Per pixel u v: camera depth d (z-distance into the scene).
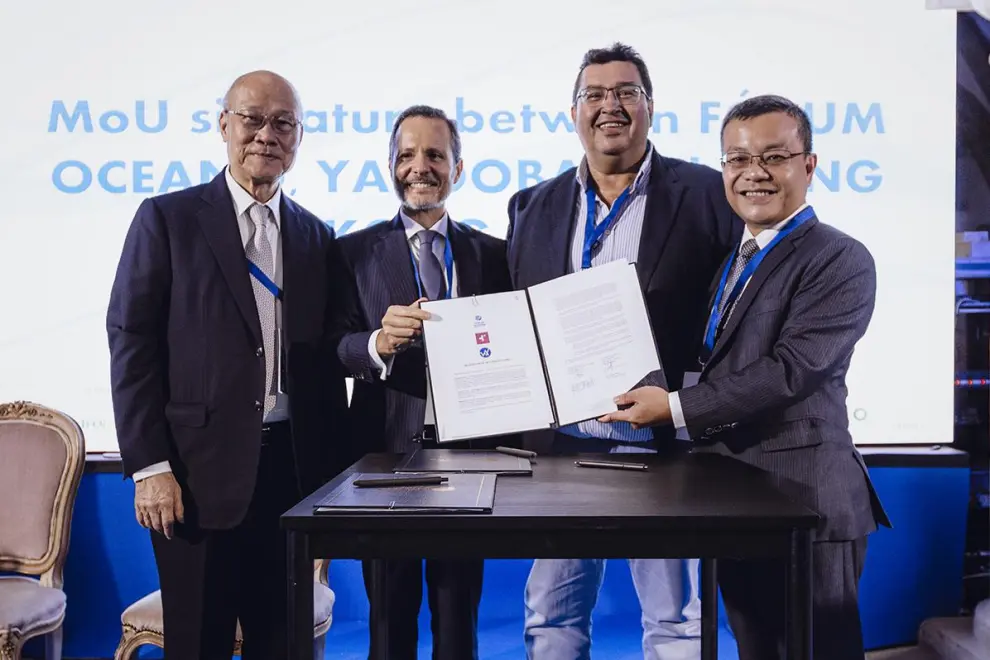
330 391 2.20
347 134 2.98
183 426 2.00
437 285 2.22
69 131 2.95
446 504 1.41
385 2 2.97
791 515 1.36
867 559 2.97
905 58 2.97
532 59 2.98
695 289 2.21
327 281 2.20
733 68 2.97
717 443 1.97
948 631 2.84
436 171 2.20
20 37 2.94
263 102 2.08
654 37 2.96
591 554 1.39
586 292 1.95
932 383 2.99
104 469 2.91
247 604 2.07
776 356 1.86
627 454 1.95
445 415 1.87
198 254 2.04
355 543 1.39
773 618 1.87
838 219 2.99
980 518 3.04
